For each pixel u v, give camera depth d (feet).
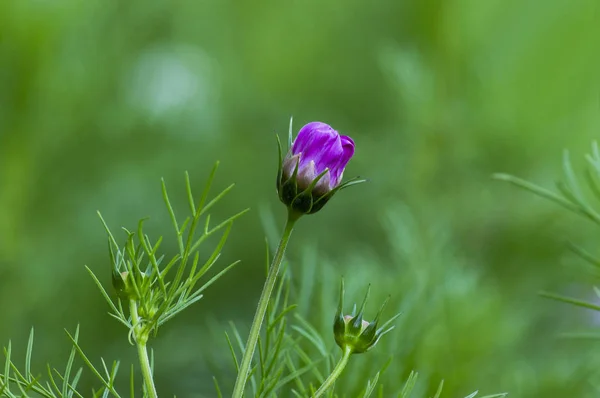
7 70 2.01
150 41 2.72
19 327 2.15
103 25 2.26
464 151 2.51
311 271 1.76
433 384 1.82
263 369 1.48
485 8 2.48
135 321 1.39
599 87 2.42
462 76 2.53
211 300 2.68
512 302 2.26
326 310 1.74
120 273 1.40
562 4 2.41
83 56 2.18
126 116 2.40
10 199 2.07
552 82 2.42
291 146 1.41
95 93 2.23
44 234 2.22
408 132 2.60
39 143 2.11
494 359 1.90
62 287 2.29
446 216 2.35
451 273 1.94
